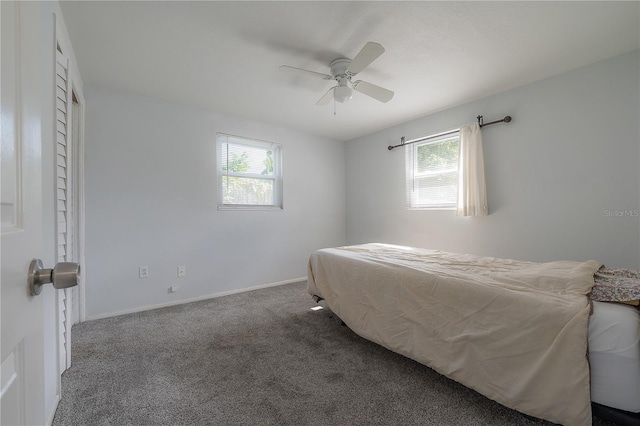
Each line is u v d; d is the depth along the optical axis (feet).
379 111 10.71
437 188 10.90
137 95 9.14
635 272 5.15
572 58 7.08
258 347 6.64
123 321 8.19
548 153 8.02
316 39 6.34
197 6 5.32
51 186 4.58
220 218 10.88
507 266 6.31
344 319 7.18
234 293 11.09
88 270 8.32
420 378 5.41
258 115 11.16
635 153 6.72
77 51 6.73
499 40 6.35
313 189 13.70
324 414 4.44
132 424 4.22
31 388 1.73
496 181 9.07
